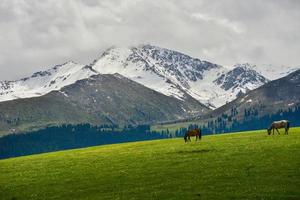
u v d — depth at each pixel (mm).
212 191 57531
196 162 75500
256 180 60625
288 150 77188
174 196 56875
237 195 54625
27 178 77688
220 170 68062
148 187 62812
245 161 72250
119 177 70750
